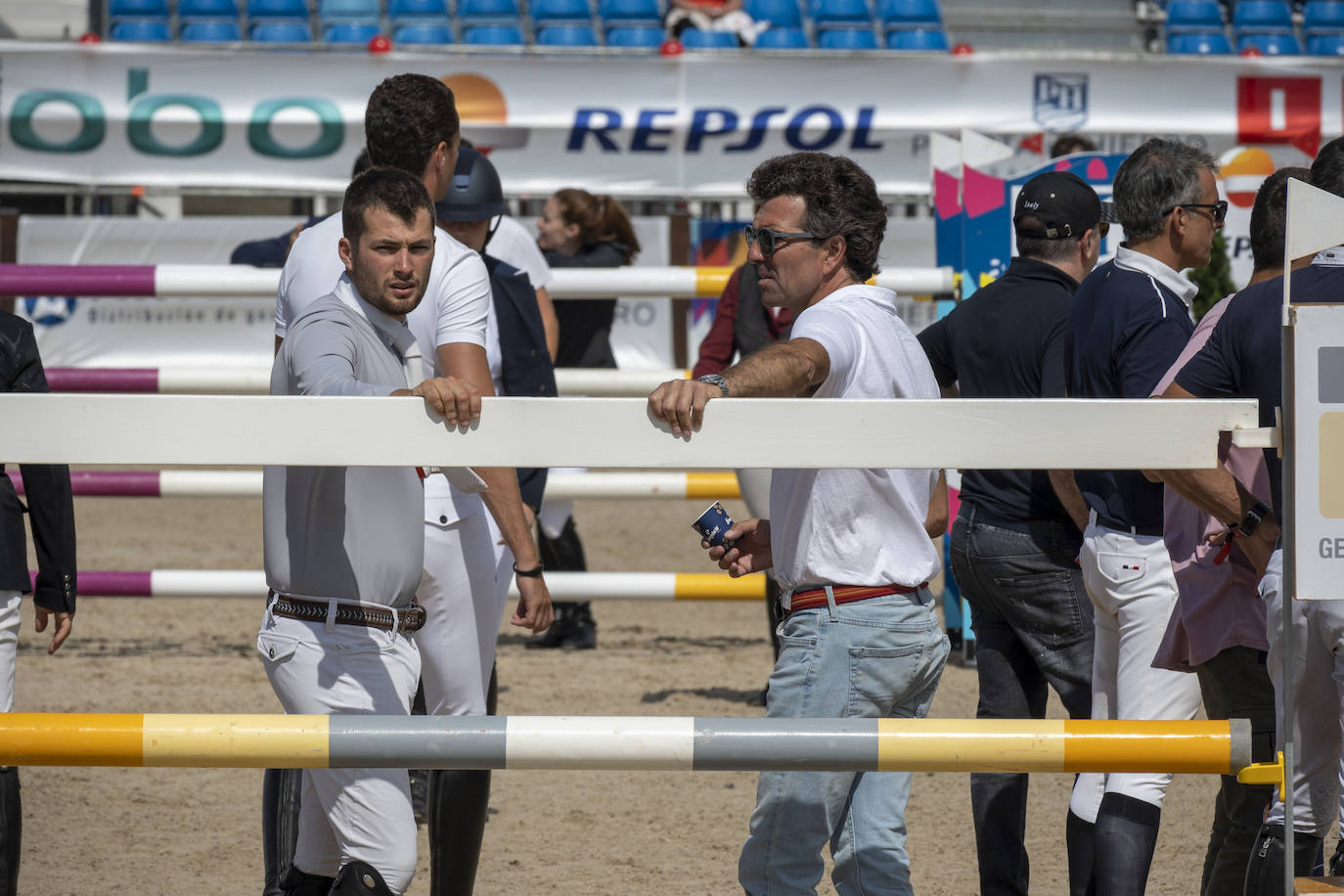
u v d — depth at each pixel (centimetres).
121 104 2964
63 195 3466
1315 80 3002
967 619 1955
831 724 693
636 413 662
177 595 1830
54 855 1248
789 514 805
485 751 686
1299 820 840
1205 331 864
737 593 1844
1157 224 972
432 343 931
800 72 3038
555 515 2030
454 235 1126
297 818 970
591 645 2102
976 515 1092
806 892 803
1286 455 663
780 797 797
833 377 762
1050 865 1257
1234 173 2888
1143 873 934
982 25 4228
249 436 655
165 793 1458
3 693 953
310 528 815
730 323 1738
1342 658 792
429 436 659
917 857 1274
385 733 685
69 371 1711
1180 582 907
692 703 1745
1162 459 670
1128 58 3000
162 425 654
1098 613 1009
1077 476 998
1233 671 890
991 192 1788
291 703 816
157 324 3128
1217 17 4028
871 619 791
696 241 3091
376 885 796
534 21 3994
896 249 3088
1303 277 835
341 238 885
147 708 1677
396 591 827
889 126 3039
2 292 1567
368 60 2994
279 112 2994
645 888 1184
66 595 991
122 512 3316
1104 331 975
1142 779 950
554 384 1152
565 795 1473
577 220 2052
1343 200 655
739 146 3059
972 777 1055
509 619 2331
